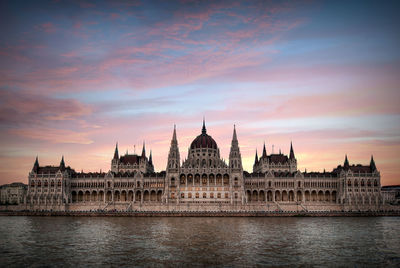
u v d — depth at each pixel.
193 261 85.81
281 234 124.94
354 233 128.38
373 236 121.88
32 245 104.62
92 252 95.12
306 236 120.94
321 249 99.69
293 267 81.25
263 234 124.69
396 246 104.44
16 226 148.00
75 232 129.50
